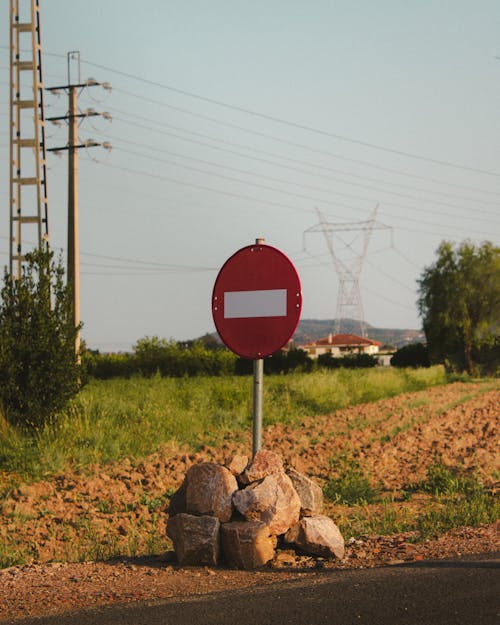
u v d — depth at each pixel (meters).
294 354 84.44
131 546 13.41
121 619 8.35
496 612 7.91
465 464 23.36
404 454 25.89
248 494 11.28
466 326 106.38
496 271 107.44
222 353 80.31
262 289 11.59
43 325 26.25
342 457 24.69
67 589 10.11
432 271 109.69
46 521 16.16
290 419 36.91
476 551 11.23
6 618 8.81
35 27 44.00
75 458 23.30
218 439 29.41
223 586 9.87
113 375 76.38
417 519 15.16
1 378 25.58
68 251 48.34
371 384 55.00
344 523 14.98
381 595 8.70
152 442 27.22
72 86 49.41
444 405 45.47
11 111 44.06
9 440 23.61
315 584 9.42
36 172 43.84
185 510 11.92
